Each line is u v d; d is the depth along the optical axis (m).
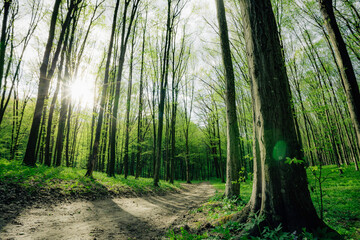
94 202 7.05
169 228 5.01
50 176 7.82
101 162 27.83
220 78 17.86
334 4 10.85
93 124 19.86
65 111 15.23
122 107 23.59
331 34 5.43
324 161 29.50
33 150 9.54
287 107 3.22
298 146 3.14
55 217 4.91
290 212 2.84
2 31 10.79
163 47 18.22
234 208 5.87
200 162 46.19
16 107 19.56
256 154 3.69
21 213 4.63
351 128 16.72
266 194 3.12
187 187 21.91
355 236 3.14
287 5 11.77
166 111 24.19
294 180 2.96
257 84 3.42
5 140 24.00
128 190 10.20
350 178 11.36
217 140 26.42
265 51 3.38
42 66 9.73
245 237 2.64
